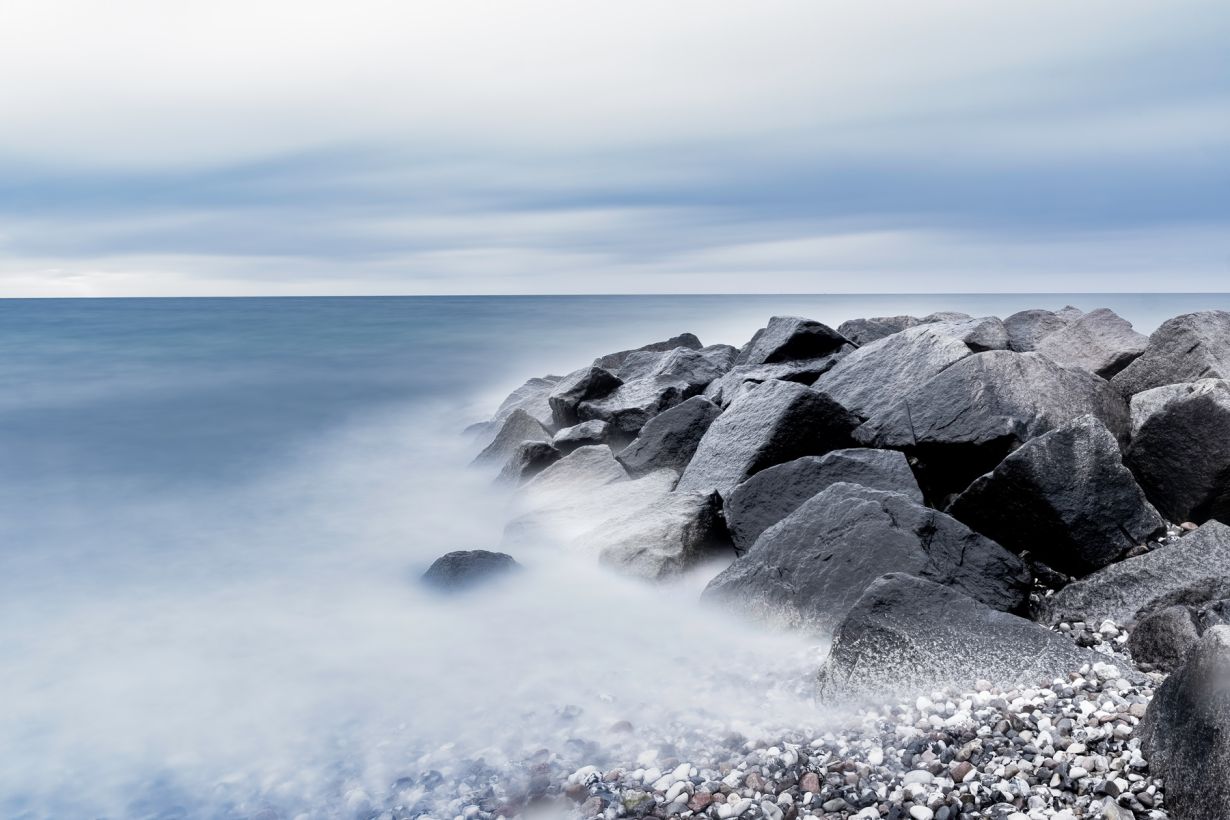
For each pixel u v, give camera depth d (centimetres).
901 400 1292
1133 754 558
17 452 2264
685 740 697
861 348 1593
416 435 2533
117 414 2855
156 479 1972
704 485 1273
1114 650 774
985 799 554
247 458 2197
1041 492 938
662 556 1030
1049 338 1795
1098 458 946
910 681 694
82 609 1162
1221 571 824
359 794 687
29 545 1477
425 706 835
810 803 588
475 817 636
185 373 3828
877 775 604
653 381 1998
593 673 859
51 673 964
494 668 896
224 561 1368
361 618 1086
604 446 1527
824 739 659
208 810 698
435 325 6744
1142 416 1184
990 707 647
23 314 8125
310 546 1444
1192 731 519
